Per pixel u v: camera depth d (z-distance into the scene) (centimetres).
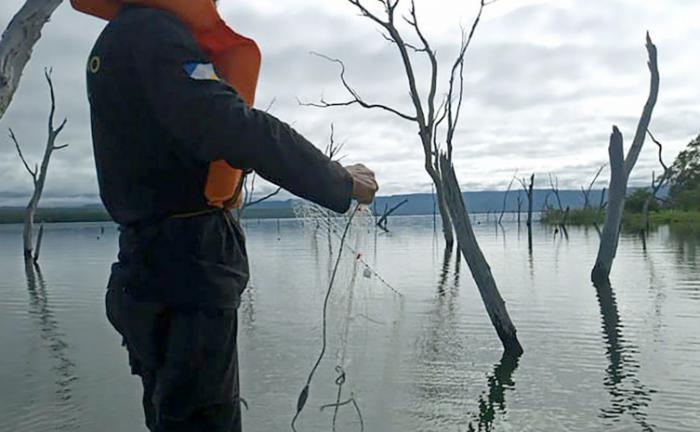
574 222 5556
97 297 1625
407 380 772
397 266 2106
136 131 148
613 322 1105
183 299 151
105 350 998
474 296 1415
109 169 155
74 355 967
